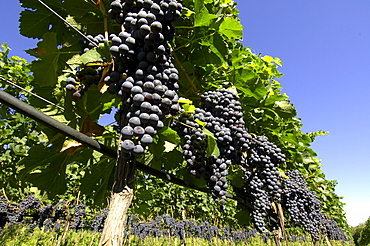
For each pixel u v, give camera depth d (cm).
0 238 826
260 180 359
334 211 1244
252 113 399
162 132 210
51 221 956
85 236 1280
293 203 504
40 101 249
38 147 241
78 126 225
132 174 187
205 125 234
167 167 310
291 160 523
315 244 585
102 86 189
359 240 2856
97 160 296
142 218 1334
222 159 255
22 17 243
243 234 1750
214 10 307
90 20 246
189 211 1341
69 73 247
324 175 804
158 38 163
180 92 310
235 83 343
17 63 536
